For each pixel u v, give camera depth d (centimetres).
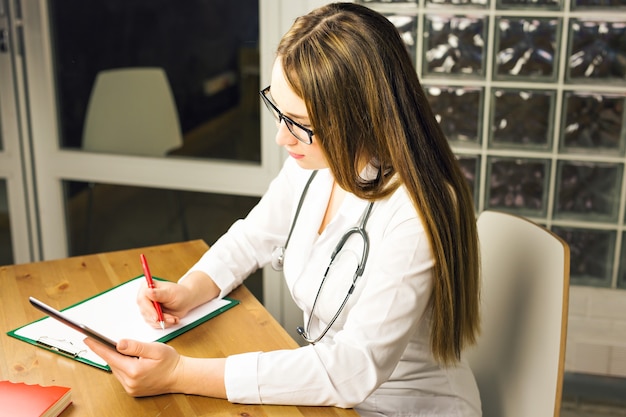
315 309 138
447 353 130
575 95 230
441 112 238
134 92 268
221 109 261
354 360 119
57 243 288
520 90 232
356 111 120
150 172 272
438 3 228
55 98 273
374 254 130
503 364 146
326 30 120
